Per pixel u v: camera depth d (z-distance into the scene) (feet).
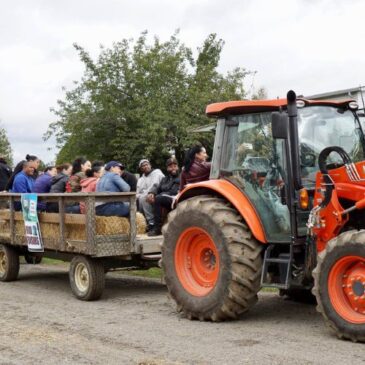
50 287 29.73
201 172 27.35
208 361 16.03
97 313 22.88
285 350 16.85
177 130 67.31
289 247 20.11
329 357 16.01
